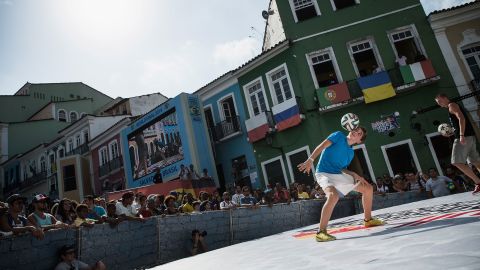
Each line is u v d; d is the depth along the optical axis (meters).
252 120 19.05
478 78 16.00
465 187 12.05
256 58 19.12
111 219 6.14
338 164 3.86
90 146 26.77
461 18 16.92
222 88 20.88
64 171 25.66
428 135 16.00
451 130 5.67
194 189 15.20
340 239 3.40
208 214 8.02
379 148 16.36
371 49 17.75
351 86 17.06
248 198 11.48
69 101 36.25
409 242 2.34
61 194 25.17
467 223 2.67
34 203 5.99
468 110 15.77
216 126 20.48
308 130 17.47
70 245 5.34
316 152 3.87
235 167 19.91
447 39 16.86
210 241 7.86
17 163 34.09
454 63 16.52
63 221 6.87
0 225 4.86
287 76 18.31
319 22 18.39
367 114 16.83
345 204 11.30
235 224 8.58
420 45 17.09
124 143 22.50
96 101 39.53
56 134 34.84
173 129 19.41
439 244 2.04
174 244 7.09
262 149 18.91
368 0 18.19
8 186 34.56
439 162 15.76
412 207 6.44
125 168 22.23
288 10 18.84
